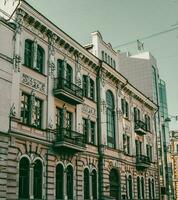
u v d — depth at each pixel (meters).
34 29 24.84
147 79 57.28
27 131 22.52
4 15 24.00
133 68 58.78
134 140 39.44
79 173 27.36
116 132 34.91
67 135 26.28
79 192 26.94
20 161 21.75
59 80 26.02
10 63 21.81
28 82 23.44
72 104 28.00
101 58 35.16
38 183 23.08
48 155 24.05
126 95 39.09
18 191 20.94
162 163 52.94
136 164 38.47
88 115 30.33
